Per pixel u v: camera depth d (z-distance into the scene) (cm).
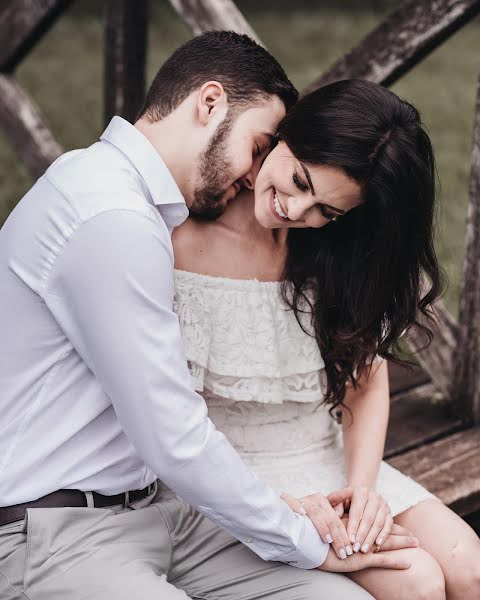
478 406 298
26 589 171
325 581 183
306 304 212
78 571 171
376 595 190
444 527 203
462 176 570
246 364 208
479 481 263
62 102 693
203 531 194
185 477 173
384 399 225
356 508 194
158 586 171
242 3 1058
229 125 183
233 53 186
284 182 183
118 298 166
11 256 174
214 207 193
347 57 289
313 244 207
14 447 175
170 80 186
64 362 175
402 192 183
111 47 346
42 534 172
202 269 208
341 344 211
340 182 180
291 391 214
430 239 197
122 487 183
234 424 216
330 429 227
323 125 177
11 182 535
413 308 207
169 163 185
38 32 377
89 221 166
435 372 305
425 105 719
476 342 293
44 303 172
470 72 818
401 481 218
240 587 186
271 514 179
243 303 207
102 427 179
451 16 271
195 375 207
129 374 168
